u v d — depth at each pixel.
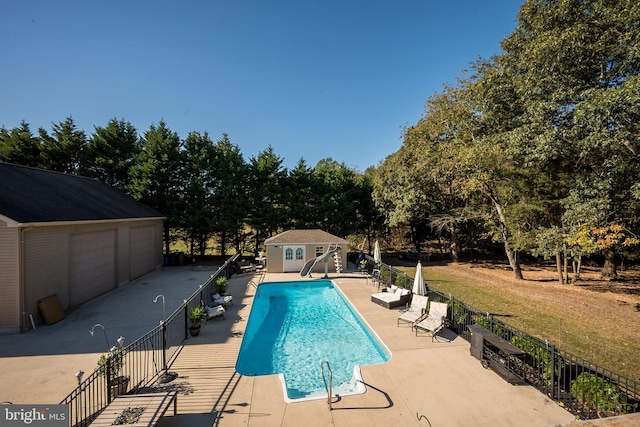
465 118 22.44
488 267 26.31
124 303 14.47
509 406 6.16
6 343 9.77
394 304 13.23
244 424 5.60
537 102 14.16
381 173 29.91
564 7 13.31
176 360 8.39
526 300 15.37
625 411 5.61
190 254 28.47
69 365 8.25
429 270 24.55
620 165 12.22
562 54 12.73
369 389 6.85
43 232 11.93
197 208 27.12
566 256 18.70
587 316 12.81
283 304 15.66
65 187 17.33
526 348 7.50
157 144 26.81
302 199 29.86
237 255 22.53
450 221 25.48
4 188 12.41
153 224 23.50
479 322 9.26
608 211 13.53
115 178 27.77
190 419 5.74
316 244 22.53
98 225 15.71
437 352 8.79
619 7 11.52
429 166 25.39
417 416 5.84
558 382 6.43
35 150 27.98
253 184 29.73
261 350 10.09
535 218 19.95
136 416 4.95
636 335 10.71
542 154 13.63
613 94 10.27
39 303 11.53
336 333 11.64
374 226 32.34
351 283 18.48
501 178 19.62
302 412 6.01
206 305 12.76
